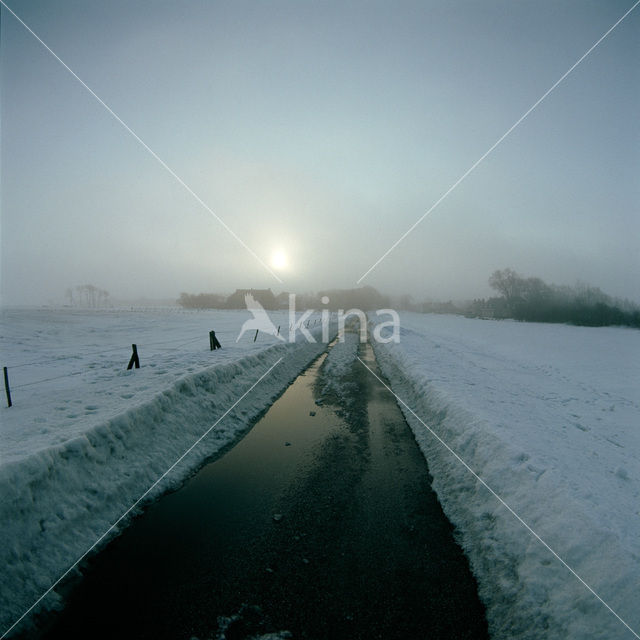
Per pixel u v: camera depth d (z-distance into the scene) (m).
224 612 3.72
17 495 4.22
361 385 14.29
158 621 3.61
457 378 12.00
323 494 6.05
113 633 3.47
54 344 19.62
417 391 11.34
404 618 3.69
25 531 4.13
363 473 6.85
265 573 4.24
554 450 6.00
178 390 8.65
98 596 3.89
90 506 4.95
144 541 4.78
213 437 8.21
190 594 3.92
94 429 5.84
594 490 4.62
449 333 39.53
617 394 12.63
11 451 4.83
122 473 5.78
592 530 3.76
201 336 25.28
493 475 5.50
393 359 18.30
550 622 3.32
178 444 7.29
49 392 8.85
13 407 7.54
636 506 4.37
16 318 32.53
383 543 4.80
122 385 9.32
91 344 20.06
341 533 5.01
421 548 4.71
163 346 19.30
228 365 11.66
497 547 4.40
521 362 19.62
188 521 5.24
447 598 3.94
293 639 3.44
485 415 7.57
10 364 13.23
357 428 9.37
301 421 9.90
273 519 5.32
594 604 3.14
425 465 7.23
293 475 6.74
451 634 3.51
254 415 10.19
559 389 12.69
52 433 5.67
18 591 3.68
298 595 3.94
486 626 3.61
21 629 3.44
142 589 3.98
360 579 4.18
